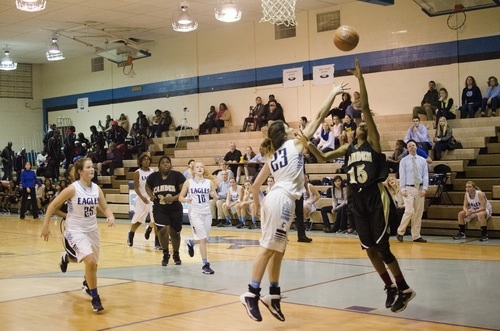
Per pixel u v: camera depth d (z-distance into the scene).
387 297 6.28
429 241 12.33
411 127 15.34
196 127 22.88
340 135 16.59
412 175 12.19
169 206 9.73
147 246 12.55
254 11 19.28
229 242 12.80
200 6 18.44
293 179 5.86
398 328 5.59
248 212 16.17
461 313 6.12
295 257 10.42
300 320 6.00
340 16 18.98
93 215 7.01
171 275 8.90
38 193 22.72
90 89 26.78
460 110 16.31
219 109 21.80
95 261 6.72
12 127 28.36
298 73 19.94
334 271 8.91
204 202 9.06
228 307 6.69
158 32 22.19
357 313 6.23
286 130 6.11
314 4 18.84
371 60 18.44
